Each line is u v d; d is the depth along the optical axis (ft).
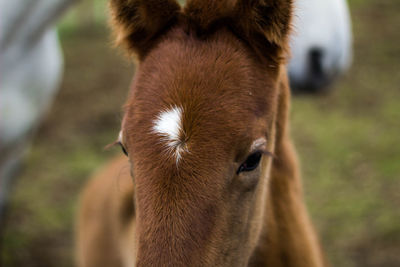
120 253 14.74
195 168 7.19
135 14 8.72
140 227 7.23
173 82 7.59
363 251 19.89
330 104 30.76
